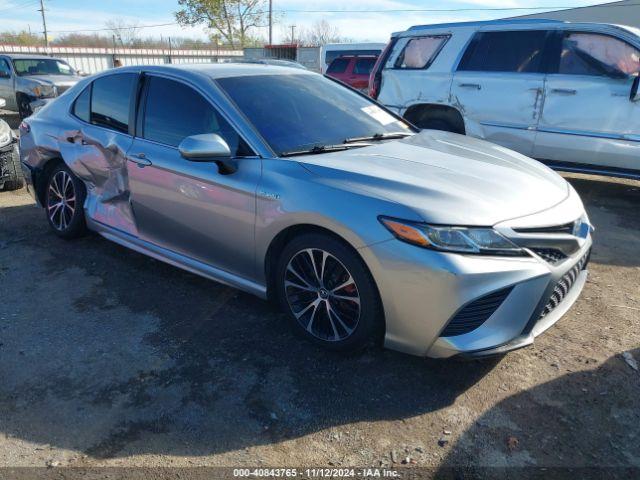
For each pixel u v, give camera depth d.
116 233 3.98
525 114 6.08
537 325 2.61
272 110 3.32
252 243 3.02
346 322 2.80
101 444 2.28
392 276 2.46
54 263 4.16
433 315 2.42
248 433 2.34
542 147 6.07
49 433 2.35
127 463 2.18
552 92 5.87
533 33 6.05
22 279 3.87
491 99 6.27
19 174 6.34
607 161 5.71
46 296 3.61
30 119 4.72
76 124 4.20
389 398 2.56
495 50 6.29
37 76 13.89
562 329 3.19
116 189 3.86
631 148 5.52
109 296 3.61
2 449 2.25
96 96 4.11
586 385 2.65
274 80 3.66
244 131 3.11
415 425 2.39
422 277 2.39
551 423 2.39
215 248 3.27
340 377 2.72
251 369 2.79
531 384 2.66
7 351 2.96
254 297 3.57
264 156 2.99
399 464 2.17
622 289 3.74
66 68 15.00
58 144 4.30
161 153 3.45
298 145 3.13
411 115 7.00
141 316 3.34
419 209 2.45
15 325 3.23
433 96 6.71
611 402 2.52
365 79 15.03
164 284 3.79
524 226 2.49
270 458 2.21
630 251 4.51
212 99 3.29
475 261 2.37
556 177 3.24
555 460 2.18
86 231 4.52
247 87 3.45
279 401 2.54
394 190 2.60
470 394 2.59
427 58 6.84
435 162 3.03
